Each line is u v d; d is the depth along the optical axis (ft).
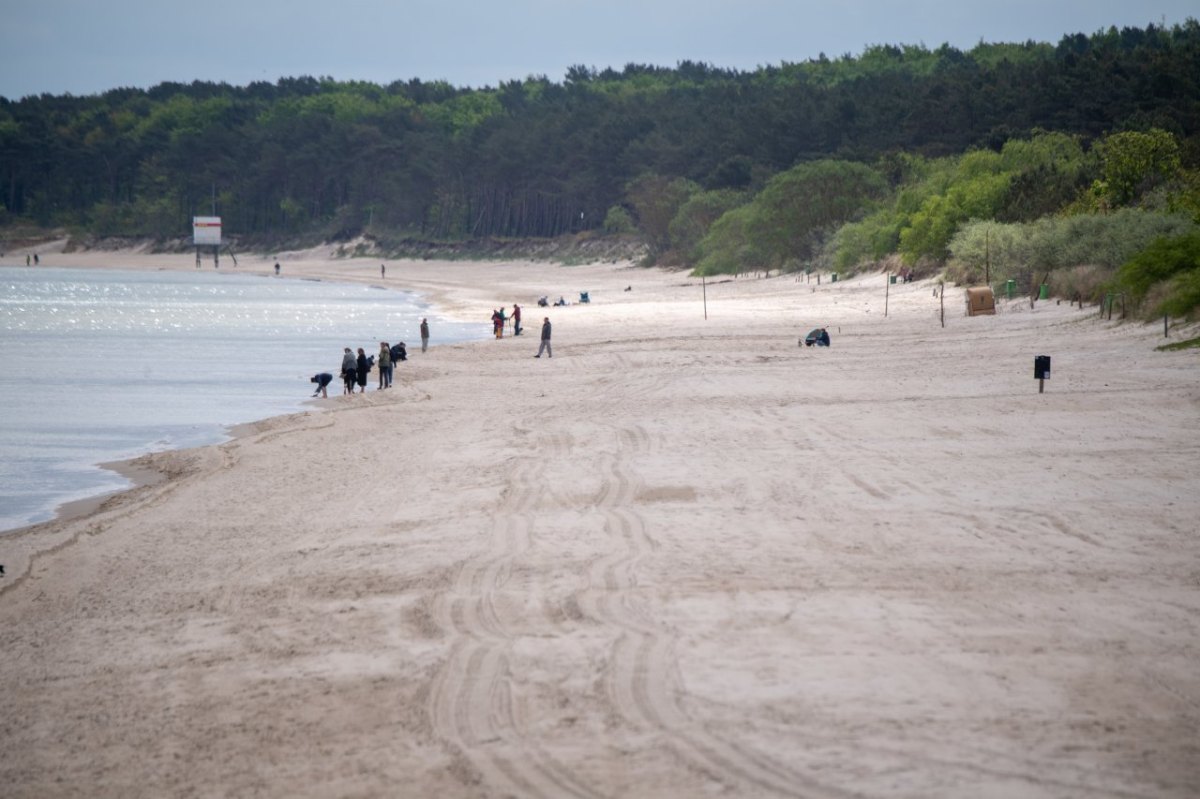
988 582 152.05
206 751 109.60
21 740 115.96
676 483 226.38
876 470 233.55
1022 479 221.05
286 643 141.08
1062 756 98.63
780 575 157.28
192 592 170.71
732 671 119.96
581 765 100.07
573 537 184.44
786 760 98.89
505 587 157.79
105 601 170.60
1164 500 200.75
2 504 264.11
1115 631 131.23
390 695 120.06
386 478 259.19
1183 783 93.76
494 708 114.01
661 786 95.35
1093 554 165.99
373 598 157.99
